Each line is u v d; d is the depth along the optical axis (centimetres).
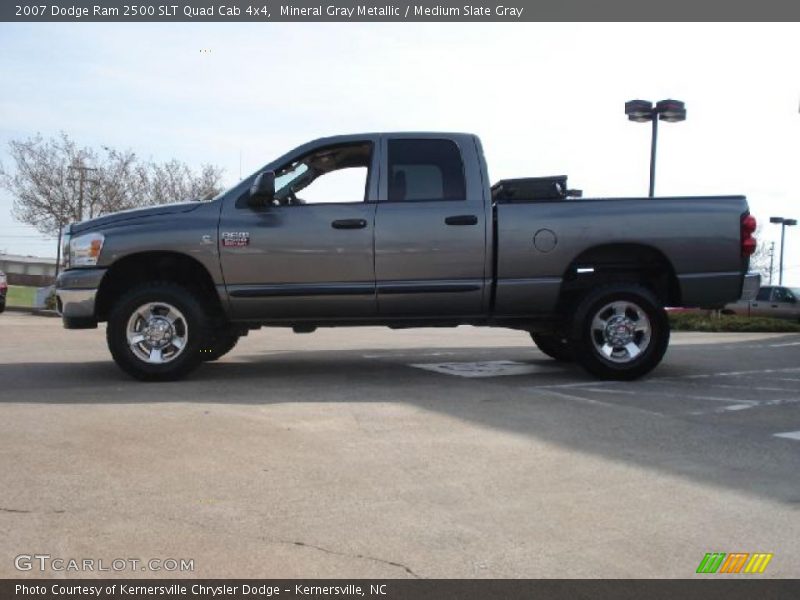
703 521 361
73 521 353
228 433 507
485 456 461
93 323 711
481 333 1389
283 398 626
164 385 686
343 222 681
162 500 381
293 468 434
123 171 2894
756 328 1720
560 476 425
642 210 691
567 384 702
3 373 765
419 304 694
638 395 648
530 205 693
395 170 700
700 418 564
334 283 686
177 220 689
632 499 389
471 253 686
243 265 684
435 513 368
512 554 324
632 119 1794
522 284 691
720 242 692
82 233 704
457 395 644
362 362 868
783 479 423
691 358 923
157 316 698
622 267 722
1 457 449
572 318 709
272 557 320
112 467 432
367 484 409
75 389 664
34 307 2272
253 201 680
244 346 1075
